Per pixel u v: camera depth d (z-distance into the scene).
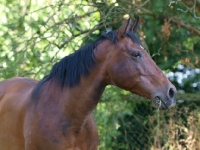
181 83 13.97
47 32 9.05
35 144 5.43
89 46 5.37
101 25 9.08
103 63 5.25
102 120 9.52
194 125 9.12
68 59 5.44
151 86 5.07
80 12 9.09
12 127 5.88
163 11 10.09
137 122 10.02
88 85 5.29
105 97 9.47
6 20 9.76
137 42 5.26
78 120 5.34
